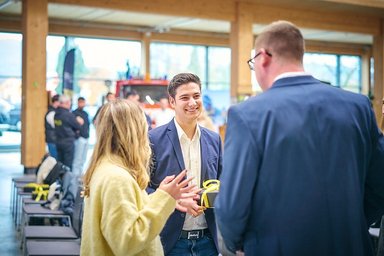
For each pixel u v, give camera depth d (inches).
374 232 138.3
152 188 105.3
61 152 382.0
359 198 71.9
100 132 83.1
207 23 631.8
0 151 678.5
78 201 180.9
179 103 107.0
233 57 482.3
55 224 222.5
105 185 78.1
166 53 694.5
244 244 72.3
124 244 75.3
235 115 70.6
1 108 665.0
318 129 69.9
